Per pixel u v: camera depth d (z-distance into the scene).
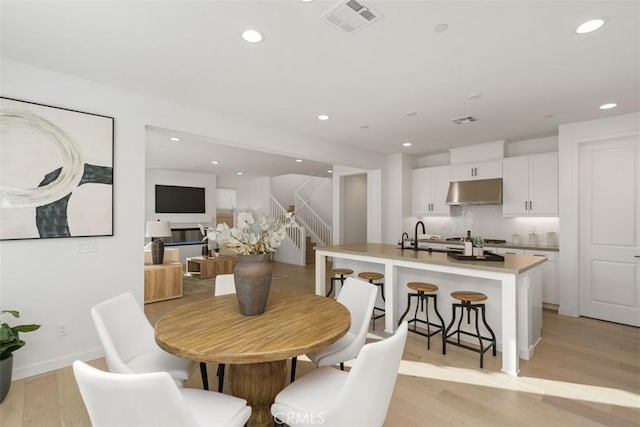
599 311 3.91
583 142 3.95
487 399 2.22
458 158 5.50
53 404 2.13
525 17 1.87
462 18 1.89
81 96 2.70
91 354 2.74
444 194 5.66
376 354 1.24
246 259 1.95
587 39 2.10
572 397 2.24
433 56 2.34
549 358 2.84
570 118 3.79
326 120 3.90
